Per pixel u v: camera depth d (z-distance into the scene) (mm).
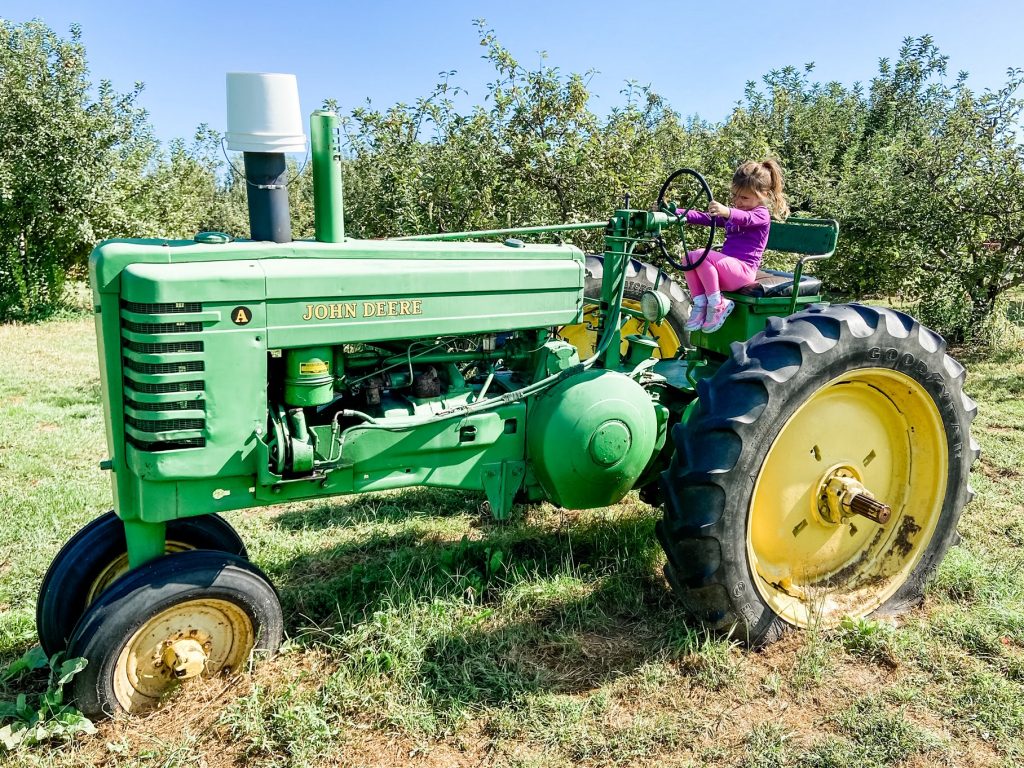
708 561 3033
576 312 3383
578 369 3455
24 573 3832
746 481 3004
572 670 3033
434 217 7867
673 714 2803
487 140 7621
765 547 3355
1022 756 2586
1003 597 3533
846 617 3314
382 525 4480
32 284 13664
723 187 7957
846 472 3430
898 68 22859
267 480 2789
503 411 3314
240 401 2723
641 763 2574
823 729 2736
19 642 3264
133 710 2738
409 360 3178
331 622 3332
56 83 13242
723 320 3633
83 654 2602
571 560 3842
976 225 9055
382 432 3057
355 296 2857
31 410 6785
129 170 14453
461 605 3438
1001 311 9695
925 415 3414
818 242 3863
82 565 3000
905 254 9445
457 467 3295
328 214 3014
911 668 3078
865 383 3357
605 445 3297
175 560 2762
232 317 2650
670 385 3893
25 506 4570
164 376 2582
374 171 8203
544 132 7637
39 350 10148
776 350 3088
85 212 13508
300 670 2932
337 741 2643
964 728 2734
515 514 4570
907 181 9805
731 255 3617
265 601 2887
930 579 3562
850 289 11227
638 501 4699
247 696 2773
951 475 3486
